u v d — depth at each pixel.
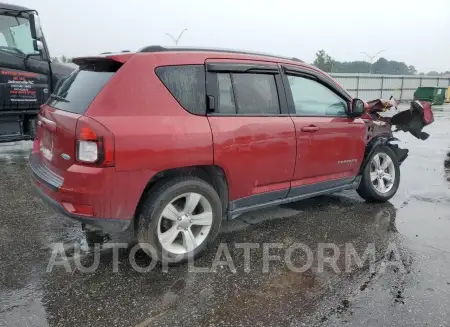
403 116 5.80
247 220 4.41
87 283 3.02
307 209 4.82
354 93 29.58
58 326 2.51
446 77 36.16
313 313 2.70
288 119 3.90
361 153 4.72
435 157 8.41
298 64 4.14
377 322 2.60
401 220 4.49
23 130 7.17
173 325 2.54
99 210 2.90
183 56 3.31
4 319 2.56
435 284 3.09
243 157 3.53
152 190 3.14
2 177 5.95
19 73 6.78
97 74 3.22
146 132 2.97
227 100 3.50
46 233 3.91
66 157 2.98
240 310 2.72
